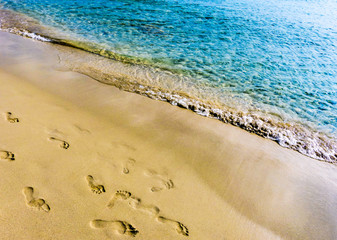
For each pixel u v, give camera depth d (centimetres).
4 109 388
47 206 248
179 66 720
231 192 316
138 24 1054
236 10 1397
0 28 848
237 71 721
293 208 310
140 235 239
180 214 271
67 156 318
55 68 593
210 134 429
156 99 520
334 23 1270
